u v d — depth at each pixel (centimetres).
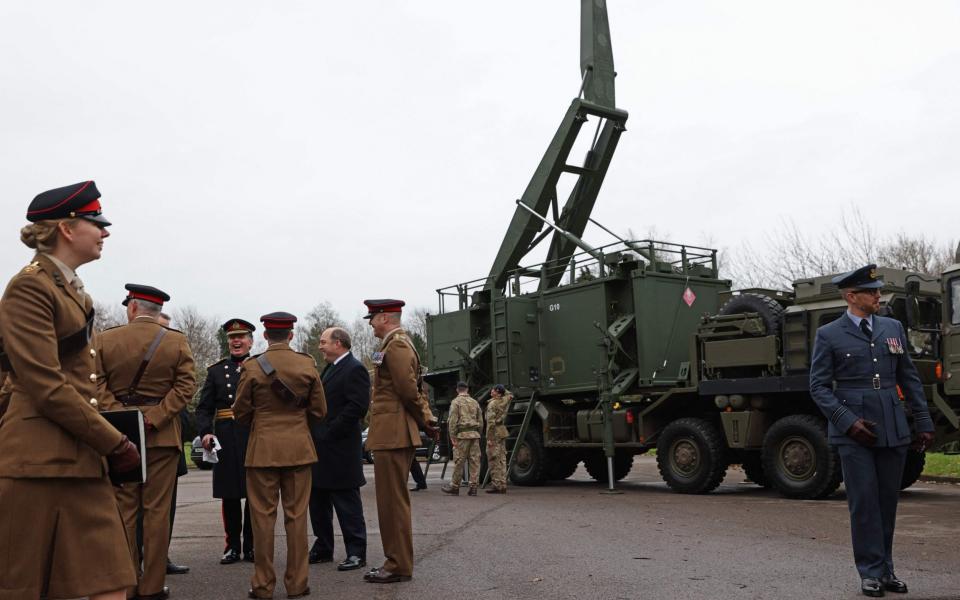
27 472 352
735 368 1424
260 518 641
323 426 758
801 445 1282
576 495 1457
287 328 674
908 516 1026
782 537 875
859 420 593
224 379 812
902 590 592
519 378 1767
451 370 1894
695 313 1647
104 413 385
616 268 1639
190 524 1112
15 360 352
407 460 678
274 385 646
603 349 1612
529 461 1739
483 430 1783
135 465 379
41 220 377
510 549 824
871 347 612
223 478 797
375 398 689
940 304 1277
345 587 660
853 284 621
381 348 687
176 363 666
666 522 1020
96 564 362
